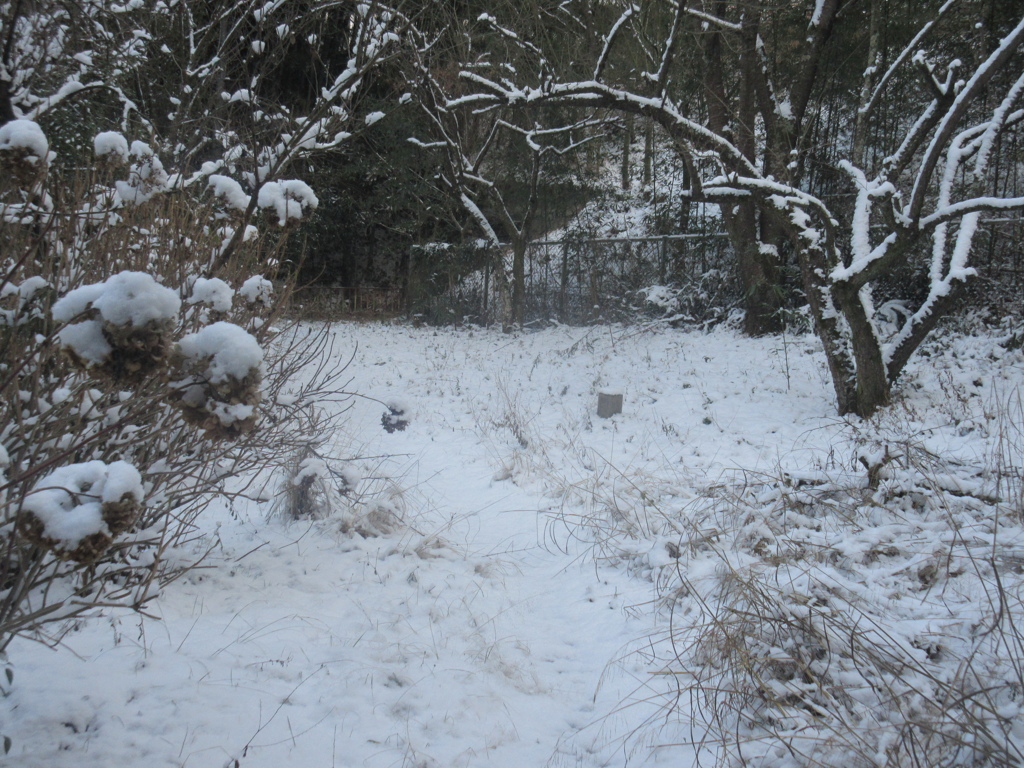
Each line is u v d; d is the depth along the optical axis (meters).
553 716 3.13
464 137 15.41
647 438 7.59
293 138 4.07
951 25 12.36
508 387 10.15
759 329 12.43
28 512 1.60
